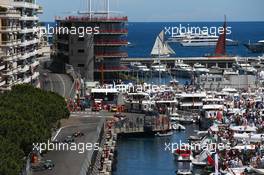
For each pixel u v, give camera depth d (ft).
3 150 432.25
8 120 505.66
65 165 585.63
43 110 622.13
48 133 567.18
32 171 560.61
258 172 580.71
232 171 591.78
